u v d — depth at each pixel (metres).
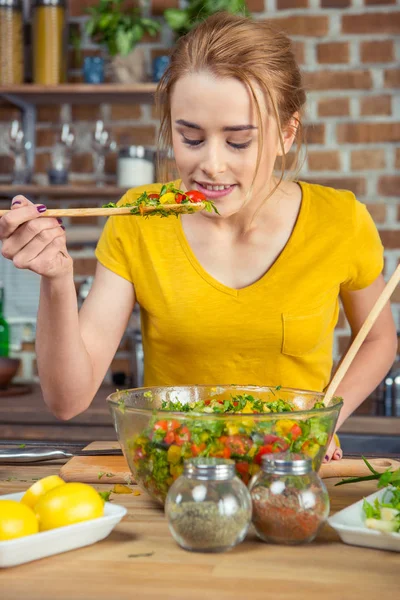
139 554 0.85
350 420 2.34
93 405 2.42
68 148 2.87
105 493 1.01
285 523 0.86
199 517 0.83
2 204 3.05
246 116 1.13
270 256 1.44
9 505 0.84
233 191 1.19
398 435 2.32
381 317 1.53
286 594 0.74
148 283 1.45
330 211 1.46
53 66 2.83
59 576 0.79
